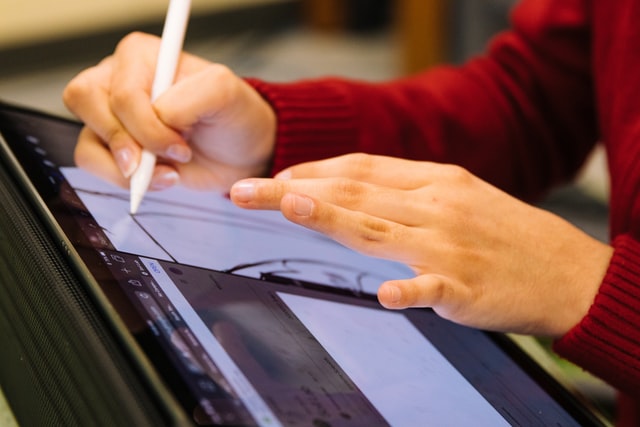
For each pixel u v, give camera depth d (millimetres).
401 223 479
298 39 1901
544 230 506
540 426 456
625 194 621
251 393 353
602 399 878
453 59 1688
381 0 2014
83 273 379
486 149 789
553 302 489
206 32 1261
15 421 476
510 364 518
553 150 830
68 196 475
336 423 365
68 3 1120
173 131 538
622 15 684
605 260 510
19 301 430
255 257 509
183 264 453
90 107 542
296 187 466
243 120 589
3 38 1007
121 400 323
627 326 483
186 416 311
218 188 594
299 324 446
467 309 469
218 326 396
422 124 751
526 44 825
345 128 683
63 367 375
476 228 484
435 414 416
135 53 574
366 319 494
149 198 531
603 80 709
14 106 577
